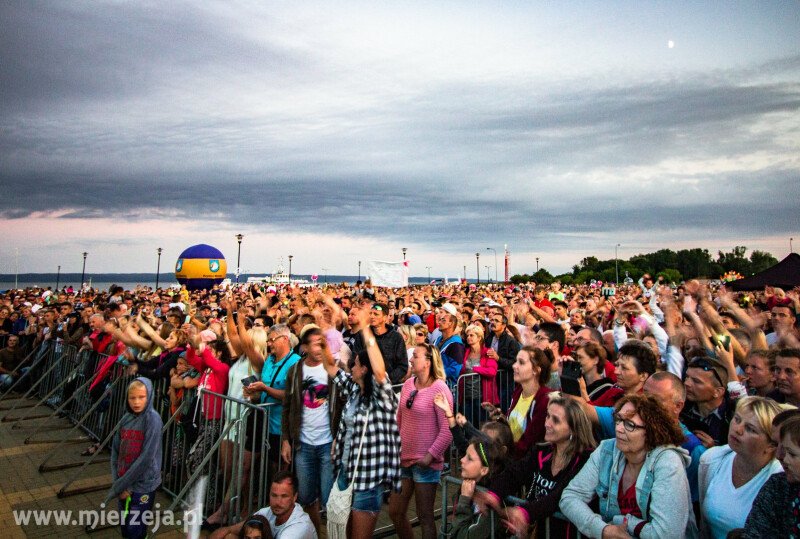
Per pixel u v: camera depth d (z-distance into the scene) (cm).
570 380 505
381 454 428
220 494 578
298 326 772
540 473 359
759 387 455
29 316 1476
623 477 309
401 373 639
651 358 430
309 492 490
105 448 818
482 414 714
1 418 1040
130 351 822
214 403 598
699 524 337
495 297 1958
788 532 250
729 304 602
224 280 4175
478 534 352
